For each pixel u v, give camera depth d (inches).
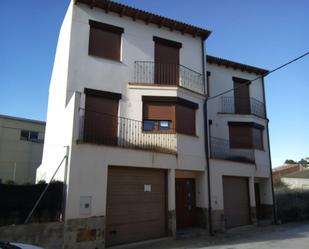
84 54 495.5
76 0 503.2
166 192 496.7
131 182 457.1
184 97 551.5
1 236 327.6
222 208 579.5
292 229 628.4
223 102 725.9
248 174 676.7
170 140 514.9
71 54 484.1
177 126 529.7
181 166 515.8
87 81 488.7
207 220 545.3
